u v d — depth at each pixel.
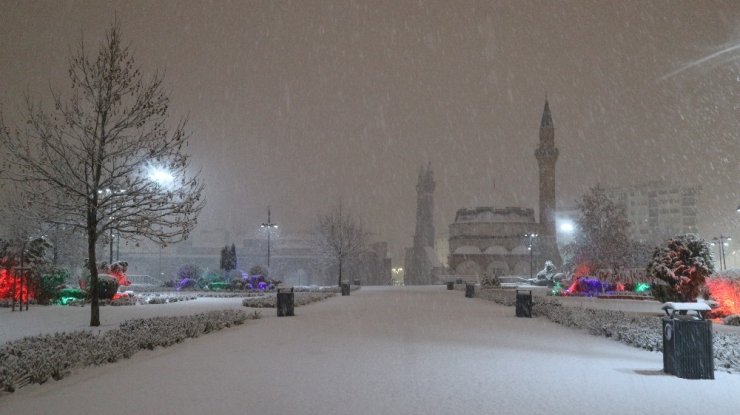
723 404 8.14
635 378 10.01
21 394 8.74
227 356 12.53
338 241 71.19
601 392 8.90
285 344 14.59
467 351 13.33
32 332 17.22
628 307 29.16
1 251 30.25
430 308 29.23
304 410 7.72
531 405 8.05
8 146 18.88
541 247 103.00
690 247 23.12
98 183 20.02
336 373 10.45
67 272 32.47
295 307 29.98
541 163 105.75
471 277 98.88
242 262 92.38
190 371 10.66
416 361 11.85
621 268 49.53
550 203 104.50
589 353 13.09
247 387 9.20
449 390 9.02
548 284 65.56
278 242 99.19
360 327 19.16
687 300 23.00
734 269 22.59
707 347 10.02
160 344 13.84
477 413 7.61
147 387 9.19
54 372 9.86
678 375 10.09
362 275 97.06
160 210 20.28
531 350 13.53
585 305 30.95
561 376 10.20
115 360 11.76
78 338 12.95
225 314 20.53
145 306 30.31
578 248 53.75
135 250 90.06
